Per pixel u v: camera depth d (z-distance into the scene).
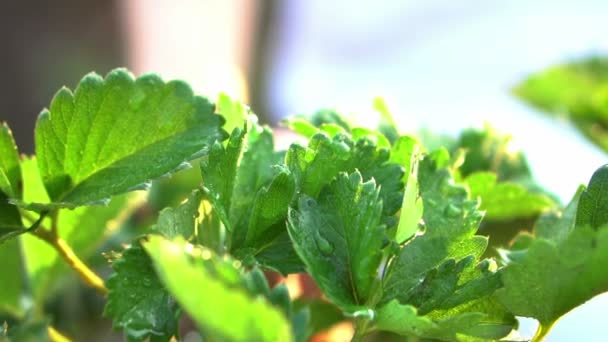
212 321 0.35
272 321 0.35
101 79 0.47
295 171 0.44
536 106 0.76
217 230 0.45
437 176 0.47
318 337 0.54
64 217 0.53
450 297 0.43
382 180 0.45
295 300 0.53
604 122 0.66
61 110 0.47
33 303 0.56
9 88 1.39
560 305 0.43
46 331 0.43
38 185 0.50
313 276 0.42
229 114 0.47
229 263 0.38
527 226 0.55
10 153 0.48
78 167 0.47
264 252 0.44
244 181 0.46
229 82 0.92
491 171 0.58
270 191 0.44
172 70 1.89
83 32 1.47
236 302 0.35
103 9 1.50
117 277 0.42
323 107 0.53
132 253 0.43
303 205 0.43
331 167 0.45
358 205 0.43
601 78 0.73
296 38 2.47
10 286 0.56
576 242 0.41
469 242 0.44
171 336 0.42
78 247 0.54
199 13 1.98
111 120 0.47
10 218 0.48
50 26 1.42
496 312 0.43
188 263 0.35
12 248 0.55
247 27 2.19
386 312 0.42
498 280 0.43
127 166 0.47
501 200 0.54
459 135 0.58
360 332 0.42
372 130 0.49
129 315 0.42
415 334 0.42
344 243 0.43
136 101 0.47
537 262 0.42
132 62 1.61
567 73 0.74
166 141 0.47
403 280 0.43
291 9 2.40
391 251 0.43
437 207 0.45
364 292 0.43
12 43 1.39
